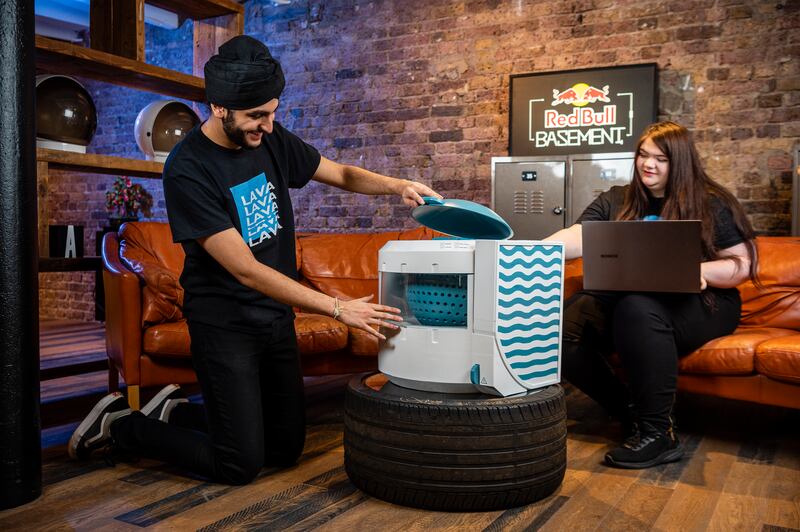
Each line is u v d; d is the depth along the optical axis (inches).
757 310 109.7
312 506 70.3
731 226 92.0
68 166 115.9
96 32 124.9
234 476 75.6
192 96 139.3
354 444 73.0
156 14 225.1
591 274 86.1
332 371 108.5
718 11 166.6
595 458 87.0
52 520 67.2
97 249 225.5
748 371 89.0
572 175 167.6
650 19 173.2
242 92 67.4
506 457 67.5
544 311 73.2
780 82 161.3
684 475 80.4
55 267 109.5
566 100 179.9
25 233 73.3
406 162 201.9
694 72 169.6
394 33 202.1
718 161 168.1
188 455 77.6
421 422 67.6
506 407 67.6
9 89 71.7
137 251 114.7
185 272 77.2
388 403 69.4
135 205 247.9
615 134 175.8
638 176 96.7
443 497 67.6
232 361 74.3
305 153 83.2
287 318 79.4
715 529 64.6
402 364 73.7
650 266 83.2
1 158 71.4
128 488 76.3
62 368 113.8
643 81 172.1
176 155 72.6
